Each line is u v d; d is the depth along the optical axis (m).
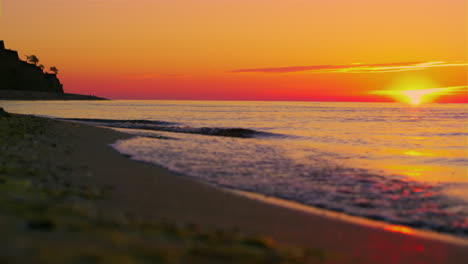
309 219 9.72
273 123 63.19
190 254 5.05
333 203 11.85
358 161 21.09
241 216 9.30
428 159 23.31
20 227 4.64
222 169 16.86
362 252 7.30
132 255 4.38
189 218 8.30
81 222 5.49
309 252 6.54
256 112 118.62
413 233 9.19
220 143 27.98
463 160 22.84
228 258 5.21
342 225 9.38
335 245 7.61
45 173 10.74
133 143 25.50
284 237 7.74
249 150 24.11
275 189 13.37
